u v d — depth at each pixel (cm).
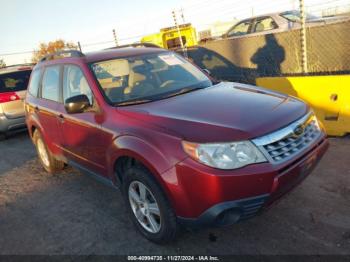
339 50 784
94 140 390
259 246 321
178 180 287
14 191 547
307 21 947
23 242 395
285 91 607
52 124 495
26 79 938
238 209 280
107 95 386
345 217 344
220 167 274
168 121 316
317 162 335
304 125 322
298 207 371
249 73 983
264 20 1046
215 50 1073
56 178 570
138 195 350
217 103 342
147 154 306
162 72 439
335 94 533
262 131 288
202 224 289
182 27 1603
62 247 372
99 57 439
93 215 429
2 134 923
